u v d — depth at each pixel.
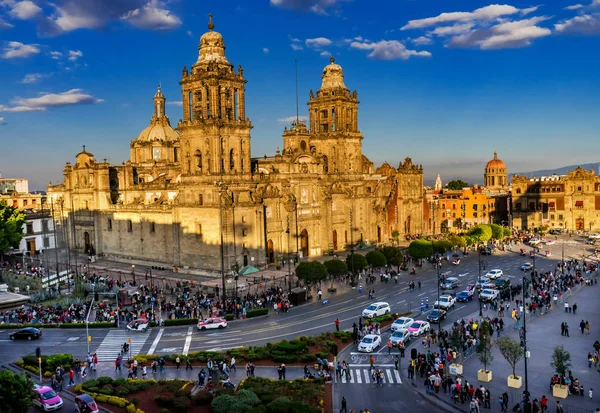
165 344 72.69
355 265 107.88
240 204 115.19
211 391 55.03
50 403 51.94
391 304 91.31
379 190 163.25
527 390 54.00
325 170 153.00
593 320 79.88
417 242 126.56
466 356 66.19
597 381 57.72
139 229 135.50
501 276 112.88
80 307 89.00
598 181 196.75
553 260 134.25
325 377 59.31
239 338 74.75
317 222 140.00
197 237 118.38
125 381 57.69
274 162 131.38
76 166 152.75
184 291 99.31
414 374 60.88
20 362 64.94
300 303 92.81
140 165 158.62
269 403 49.66
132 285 105.88
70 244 158.00
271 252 126.94
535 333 74.25
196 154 118.12
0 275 115.12
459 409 52.19
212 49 116.69
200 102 117.25
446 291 100.31
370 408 52.75
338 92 151.38
